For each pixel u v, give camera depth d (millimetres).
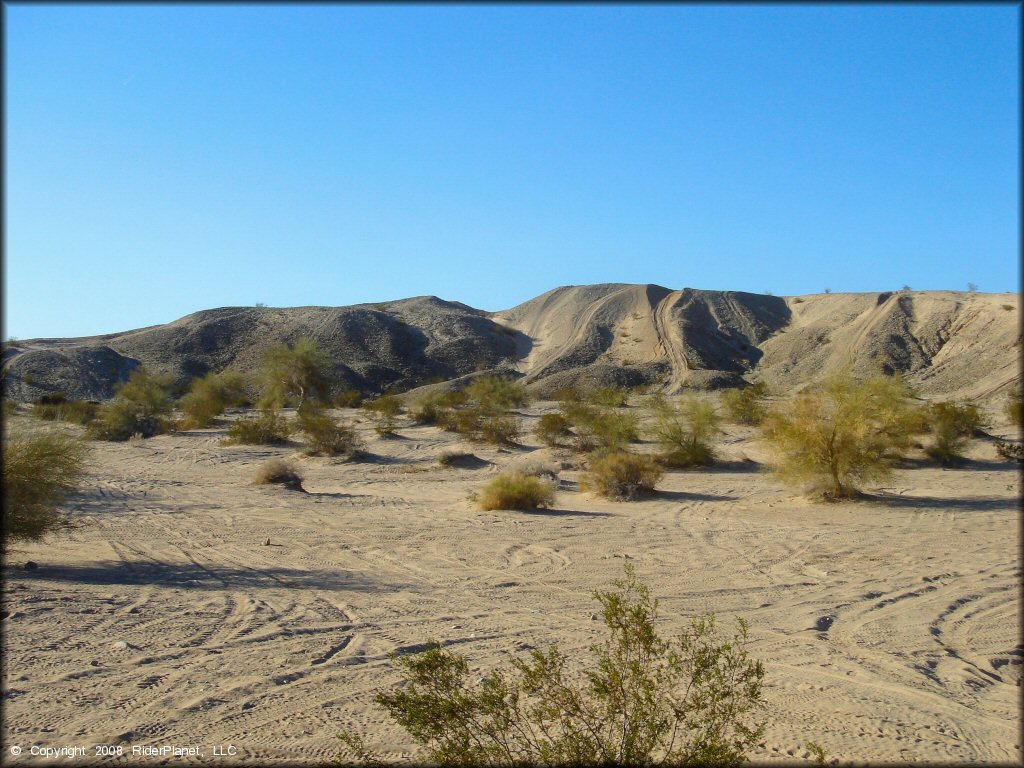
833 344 97000
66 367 84062
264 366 63656
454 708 5348
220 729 6320
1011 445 33750
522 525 19234
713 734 5305
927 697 7387
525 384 91125
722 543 16859
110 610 10094
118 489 25344
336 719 6574
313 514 21094
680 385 84625
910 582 12992
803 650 9031
